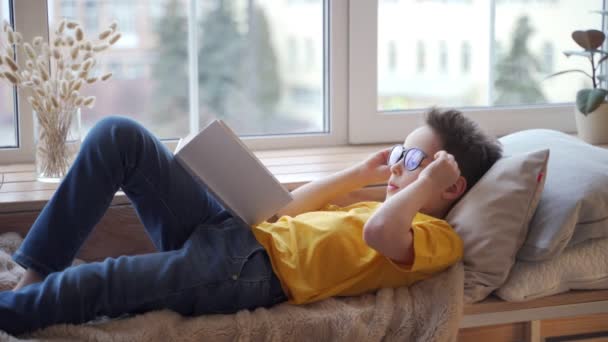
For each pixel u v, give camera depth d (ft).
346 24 7.47
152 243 5.55
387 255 4.58
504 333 4.92
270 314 4.48
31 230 4.54
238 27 7.66
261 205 4.77
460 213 4.94
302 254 4.70
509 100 8.15
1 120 6.78
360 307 4.58
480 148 5.11
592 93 7.14
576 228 4.91
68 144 5.88
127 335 4.19
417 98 7.85
